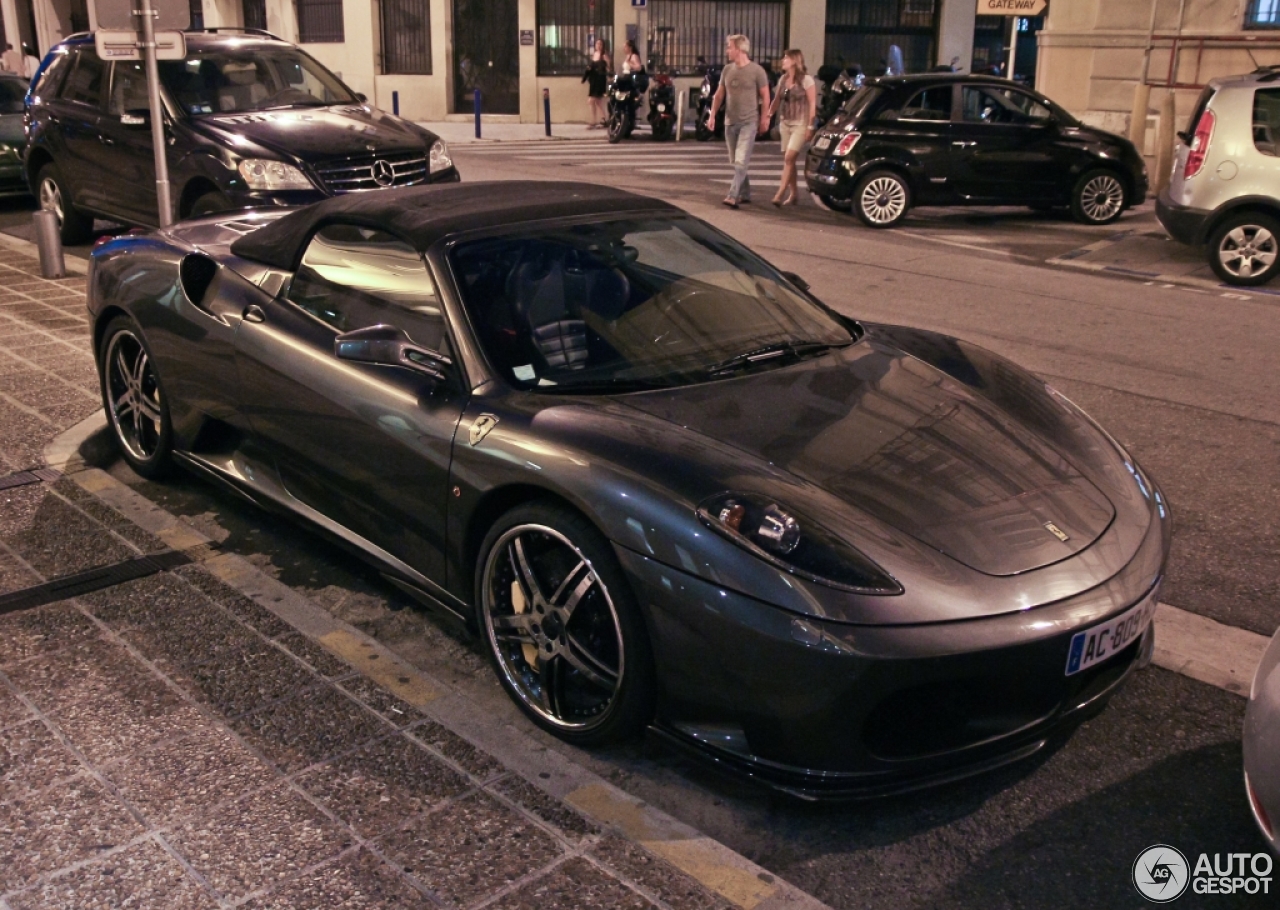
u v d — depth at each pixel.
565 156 19.02
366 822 2.75
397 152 8.97
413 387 3.55
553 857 2.64
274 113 9.19
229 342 4.23
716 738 2.87
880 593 2.69
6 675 3.37
